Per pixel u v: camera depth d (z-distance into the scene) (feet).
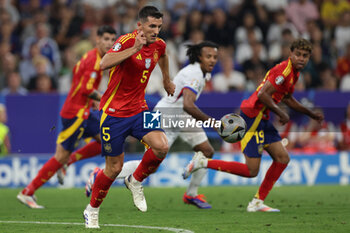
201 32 160.35
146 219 66.90
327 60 164.86
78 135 83.10
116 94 55.83
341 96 119.14
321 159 115.34
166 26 160.15
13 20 164.66
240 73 150.82
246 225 61.16
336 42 170.60
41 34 153.48
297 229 57.93
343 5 175.01
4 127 109.29
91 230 57.00
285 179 113.70
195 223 63.05
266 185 74.59
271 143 73.67
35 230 57.57
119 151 56.44
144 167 58.80
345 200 88.63
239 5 165.68
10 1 165.48
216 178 113.29
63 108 82.69
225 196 94.73
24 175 108.47
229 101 113.29
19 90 136.05
